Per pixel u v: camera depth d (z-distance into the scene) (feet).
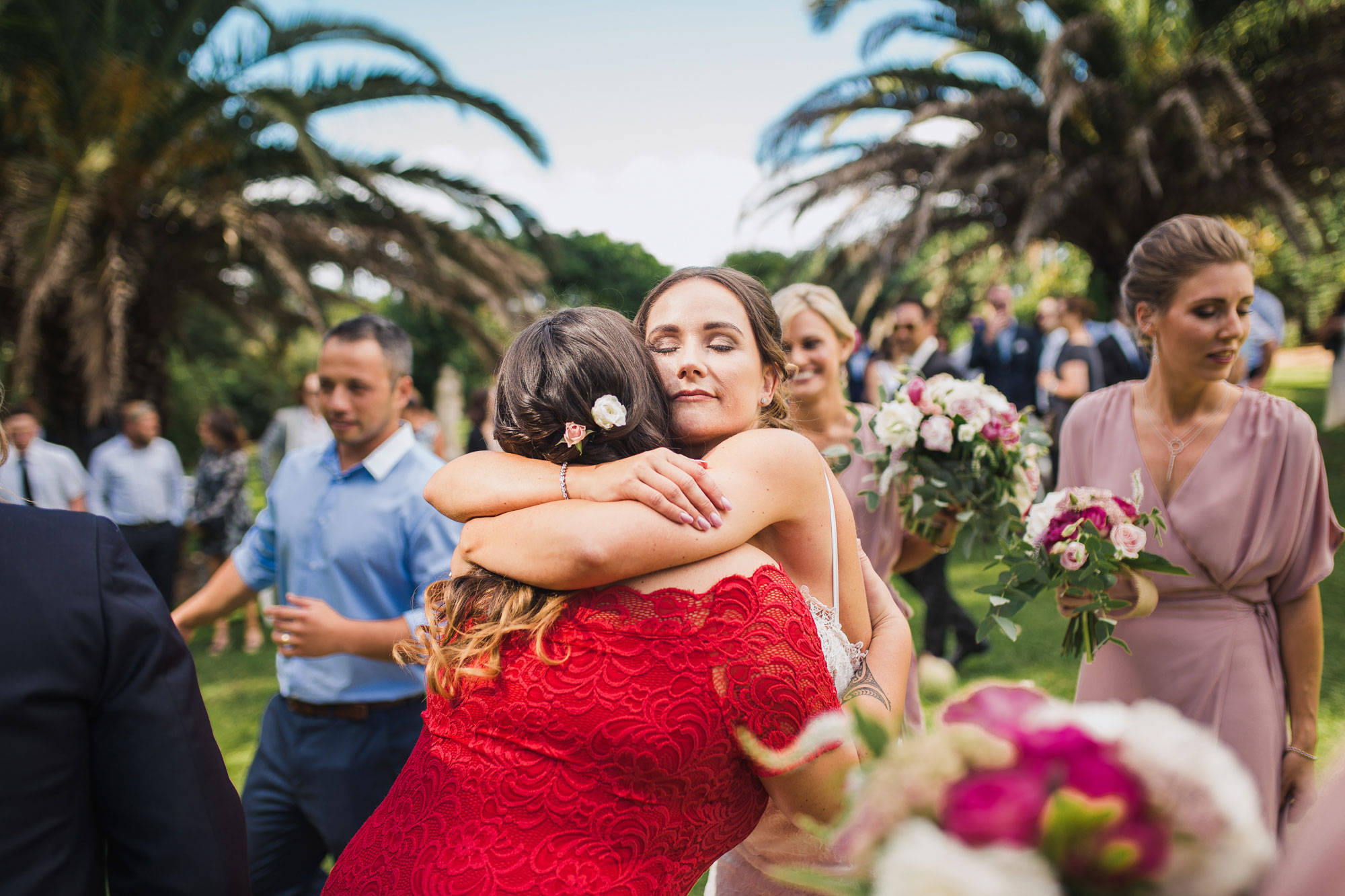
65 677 3.27
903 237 35.99
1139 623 6.38
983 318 27.25
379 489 7.45
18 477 18.25
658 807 3.33
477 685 3.67
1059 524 6.03
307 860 7.46
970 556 7.30
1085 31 32.07
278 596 7.94
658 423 4.21
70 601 3.35
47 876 3.16
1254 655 6.11
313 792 7.00
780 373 4.92
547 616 3.54
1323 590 17.06
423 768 3.79
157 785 3.41
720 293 4.62
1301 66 31.53
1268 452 6.06
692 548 3.48
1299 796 6.07
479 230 35.09
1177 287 6.13
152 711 3.44
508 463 4.16
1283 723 6.16
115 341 24.70
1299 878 1.88
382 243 31.22
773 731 3.34
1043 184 32.96
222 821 3.59
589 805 3.32
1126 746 2.06
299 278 27.17
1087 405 7.14
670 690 3.34
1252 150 33.19
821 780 3.42
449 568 7.30
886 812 2.14
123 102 25.08
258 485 42.83
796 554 4.15
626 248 79.77
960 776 2.10
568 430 3.95
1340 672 12.60
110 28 25.57
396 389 7.66
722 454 3.95
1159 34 33.35
